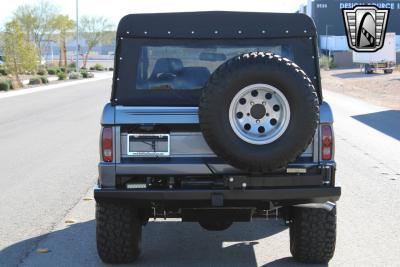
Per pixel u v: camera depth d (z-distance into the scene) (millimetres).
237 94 5105
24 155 13078
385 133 16750
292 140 5137
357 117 21422
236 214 5629
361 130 17453
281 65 5102
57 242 6727
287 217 5949
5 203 8625
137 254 5918
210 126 5125
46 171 11133
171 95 5770
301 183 5383
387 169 11180
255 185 5348
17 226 7406
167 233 7113
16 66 48031
